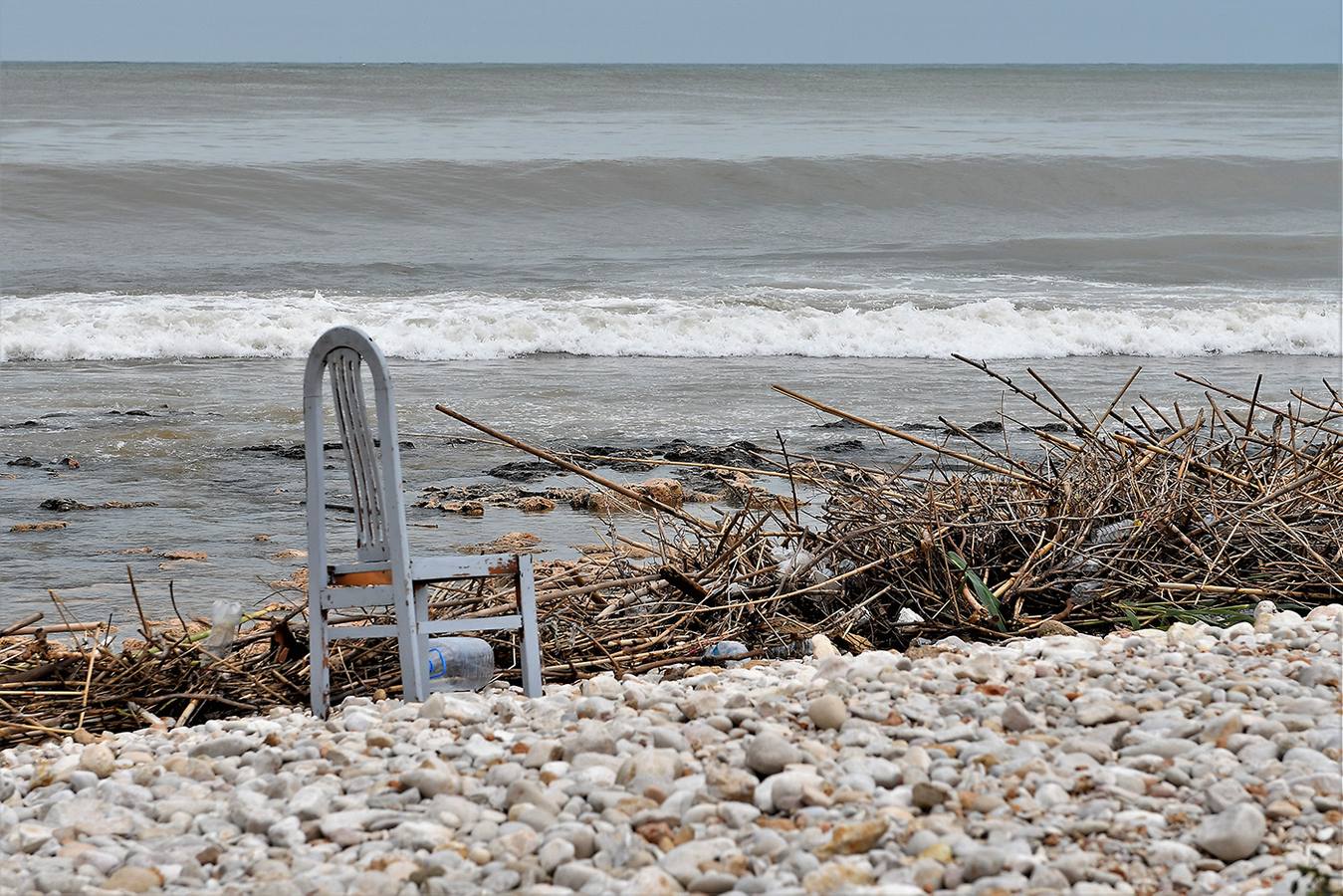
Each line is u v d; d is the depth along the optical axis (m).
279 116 110.19
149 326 36.69
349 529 20.28
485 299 41.56
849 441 25.75
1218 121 130.25
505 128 99.31
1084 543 14.59
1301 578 14.31
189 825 8.54
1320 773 8.00
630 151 79.44
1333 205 70.44
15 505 21.34
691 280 46.75
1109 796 7.91
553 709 10.47
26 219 53.56
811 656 12.78
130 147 76.56
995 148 87.19
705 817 7.82
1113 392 31.97
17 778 9.89
